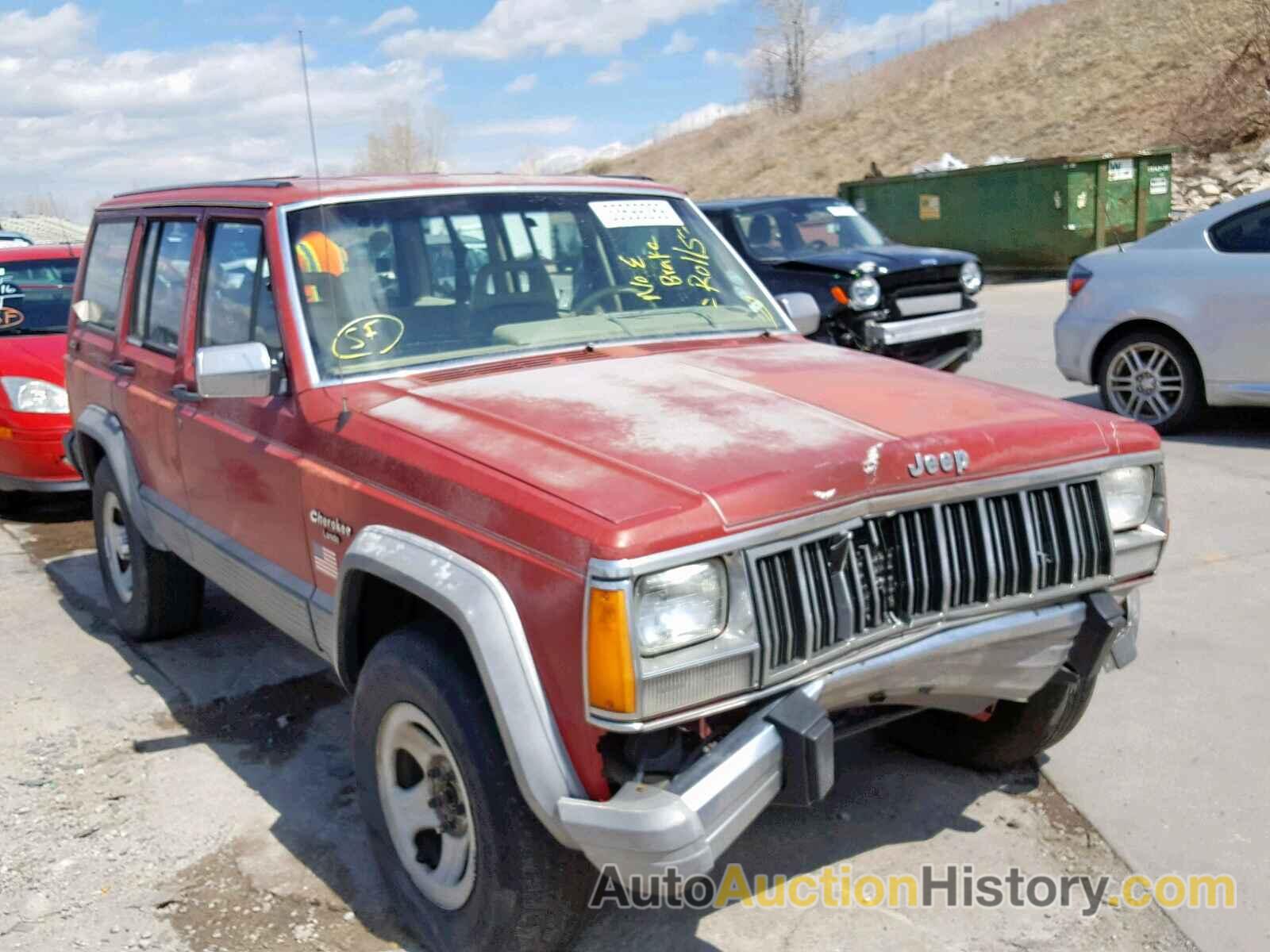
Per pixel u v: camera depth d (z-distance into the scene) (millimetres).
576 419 3148
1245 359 7715
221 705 4926
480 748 2834
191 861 3752
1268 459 7496
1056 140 28734
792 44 48000
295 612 3742
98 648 5602
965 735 4004
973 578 3000
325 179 4156
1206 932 3197
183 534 4613
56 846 3865
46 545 7488
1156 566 3383
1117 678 4660
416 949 3262
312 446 3572
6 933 3396
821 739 2658
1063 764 4082
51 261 8906
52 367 7832
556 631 2635
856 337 9703
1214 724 4270
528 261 4160
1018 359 11812
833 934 3256
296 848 3799
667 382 3512
